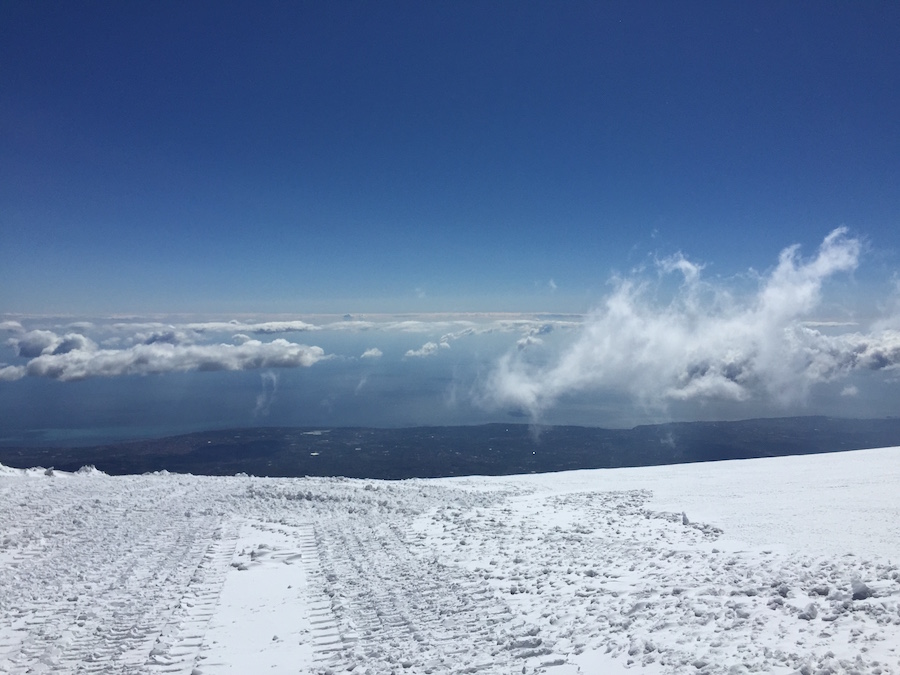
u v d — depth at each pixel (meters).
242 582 13.38
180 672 9.31
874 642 6.73
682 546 12.62
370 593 12.33
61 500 20.45
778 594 8.80
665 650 7.70
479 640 9.53
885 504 14.32
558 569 12.38
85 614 11.50
